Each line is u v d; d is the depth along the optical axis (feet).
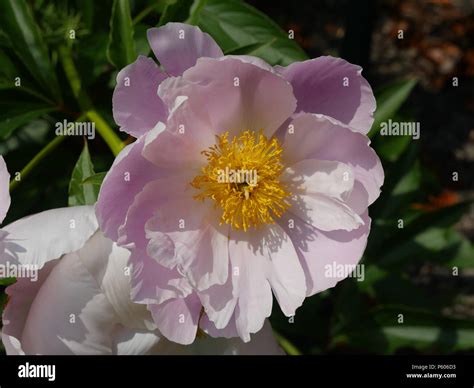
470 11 3.92
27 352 1.80
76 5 2.15
